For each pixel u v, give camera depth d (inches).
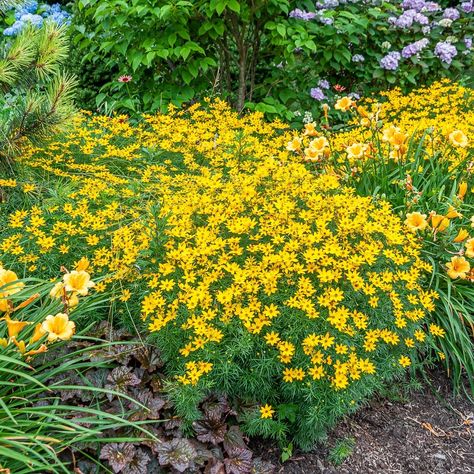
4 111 184.4
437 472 114.9
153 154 182.9
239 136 183.5
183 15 212.5
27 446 87.2
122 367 111.1
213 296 116.0
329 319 106.7
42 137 154.2
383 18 262.8
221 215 127.9
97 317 122.5
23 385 92.0
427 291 133.6
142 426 104.3
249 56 251.6
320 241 125.9
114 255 129.9
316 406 106.5
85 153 179.9
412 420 126.8
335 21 237.5
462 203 153.3
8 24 331.6
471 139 179.6
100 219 136.1
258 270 114.5
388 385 133.7
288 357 106.5
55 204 146.3
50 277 127.9
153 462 101.9
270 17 230.7
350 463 113.9
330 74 265.4
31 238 129.1
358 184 167.0
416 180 163.9
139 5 207.0
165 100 223.8
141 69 225.5
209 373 108.1
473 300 142.0
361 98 251.4
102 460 99.9
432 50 262.7
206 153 185.9
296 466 111.9
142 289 121.6
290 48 217.0
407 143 182.1
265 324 108.2
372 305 113.7
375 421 125.2
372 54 254.4
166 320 107.2
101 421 93.2
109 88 255.3
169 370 114.3
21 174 161.6
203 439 105.5
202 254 116.5
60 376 110.3
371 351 116.5
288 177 140.3
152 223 128.1
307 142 187.2
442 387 136.8
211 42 238.2
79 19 239.9
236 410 112.0
